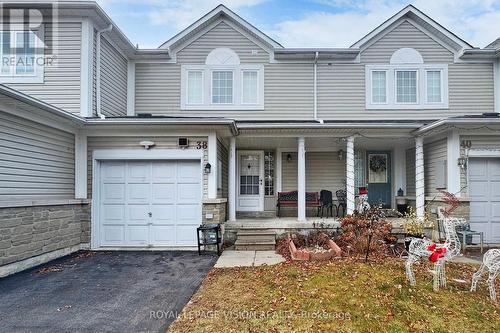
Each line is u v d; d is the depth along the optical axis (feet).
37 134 24.75
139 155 29.94
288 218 37.65
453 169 30.50
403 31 40.42
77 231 28.78
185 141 29.81
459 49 39.65
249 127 32.14
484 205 30.96
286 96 40.19
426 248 18.22
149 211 30.37
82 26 30.91
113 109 35.76
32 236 23.36
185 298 17.37
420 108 39.65
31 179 23.99
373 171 43.24
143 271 22.52
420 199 33.50
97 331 13.62
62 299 17.22
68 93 30.53
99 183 30.27
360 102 40.09
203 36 40.47
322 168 42.78
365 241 25.67
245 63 40.34
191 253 27.99
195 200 30.30
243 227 31.76
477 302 16.37
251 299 16.70
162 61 40.19
